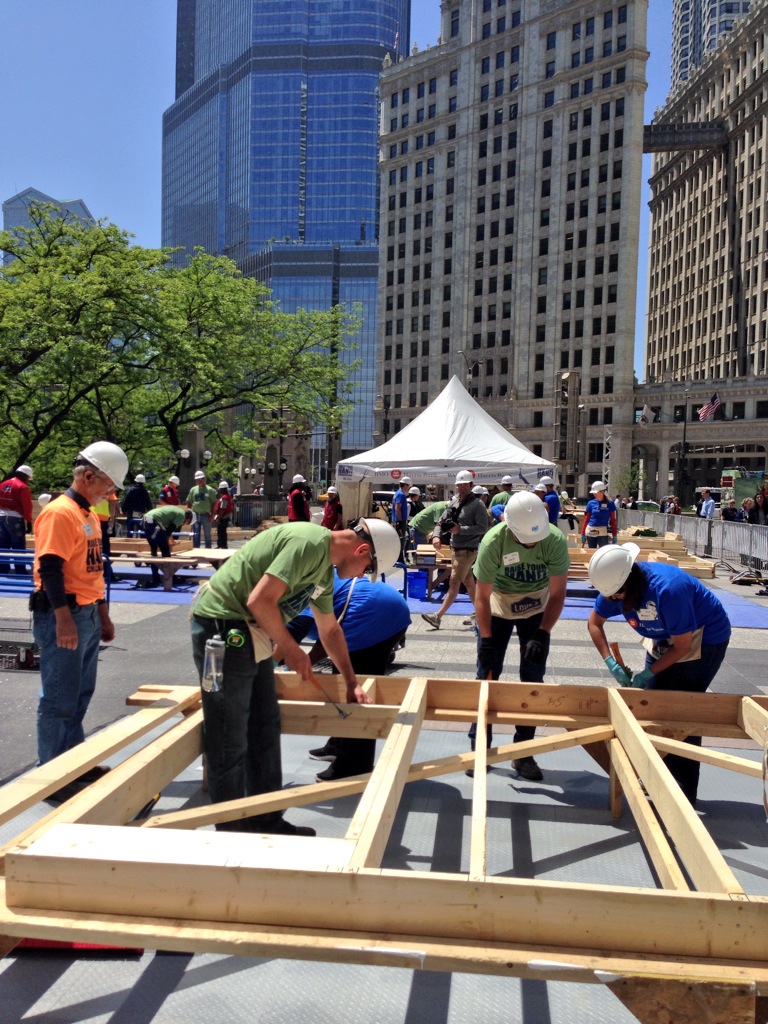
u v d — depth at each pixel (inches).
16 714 230.7
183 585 546.0
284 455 1370.6
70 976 107.9
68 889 83.5
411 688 170.1
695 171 3750.0
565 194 2886.3
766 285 3095.5
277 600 124.6
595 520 644.1
